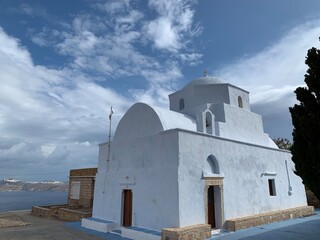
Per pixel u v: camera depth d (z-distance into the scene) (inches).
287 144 1085.1
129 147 475.2
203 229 356.8
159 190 386.6
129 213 447.5
